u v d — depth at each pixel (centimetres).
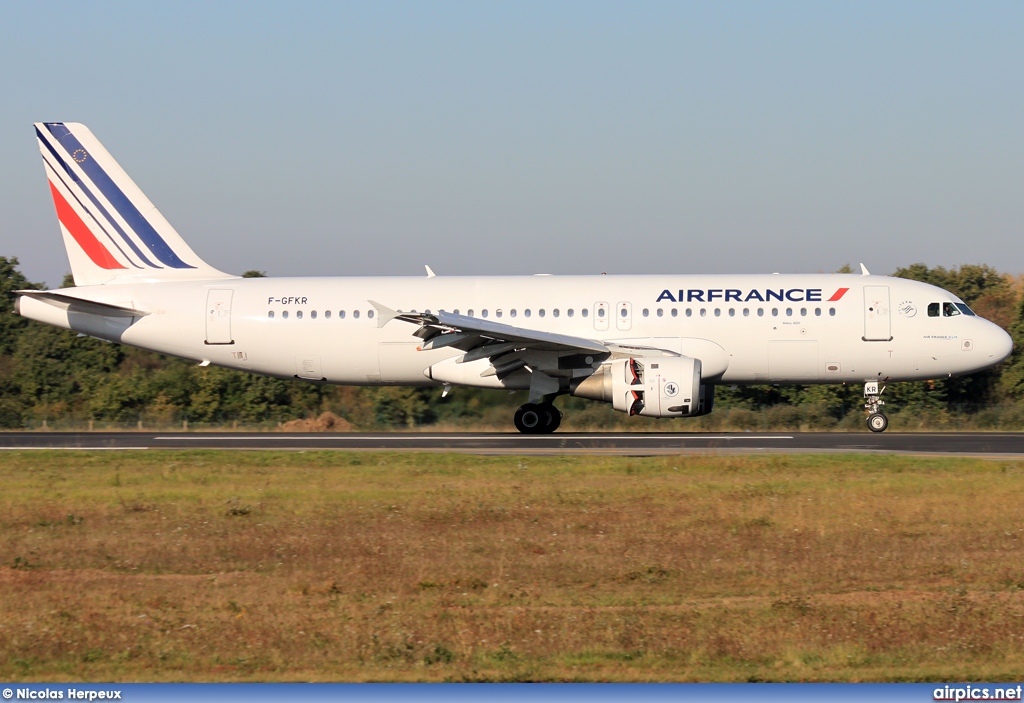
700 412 12812
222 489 8119
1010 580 5303
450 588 5212
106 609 4891
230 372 19112
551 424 12725
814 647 4350
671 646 4347
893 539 6203
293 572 5575
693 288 12581
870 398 12788
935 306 12306
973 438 11769
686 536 6281
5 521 6988
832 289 12425
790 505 7156
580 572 5503
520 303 12688
